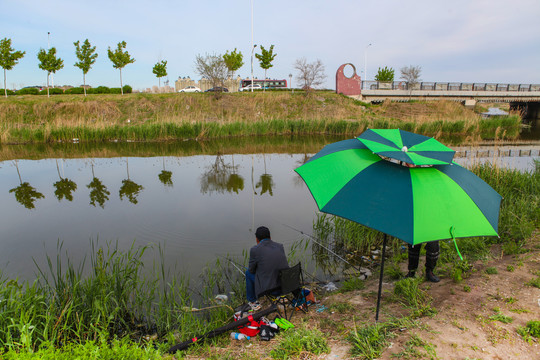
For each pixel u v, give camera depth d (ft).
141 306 15.29
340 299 15.23
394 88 132.98
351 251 21.80
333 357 10.16
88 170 46.16
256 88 149.69
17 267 19.08
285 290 13.37
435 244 14.82
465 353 9.72
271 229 24.95
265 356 10.80
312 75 119.44
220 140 77.46
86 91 125.18
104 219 27.07
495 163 30.27
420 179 9.95
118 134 76.84
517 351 9.78
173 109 104.73
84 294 14.71
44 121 91.35
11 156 56.75
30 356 8.27
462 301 12.87
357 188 9.97
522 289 13.30
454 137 80.38
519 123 101.60
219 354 11.34
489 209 10.26
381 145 10.78
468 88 133.49
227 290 16.98
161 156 57.57
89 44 111.14
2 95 113.29
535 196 23.61
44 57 103.40
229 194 34.50
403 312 12.71
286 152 61.52
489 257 17.02
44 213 28.60
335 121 91.61
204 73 113.91
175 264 19.48
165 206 30.45
